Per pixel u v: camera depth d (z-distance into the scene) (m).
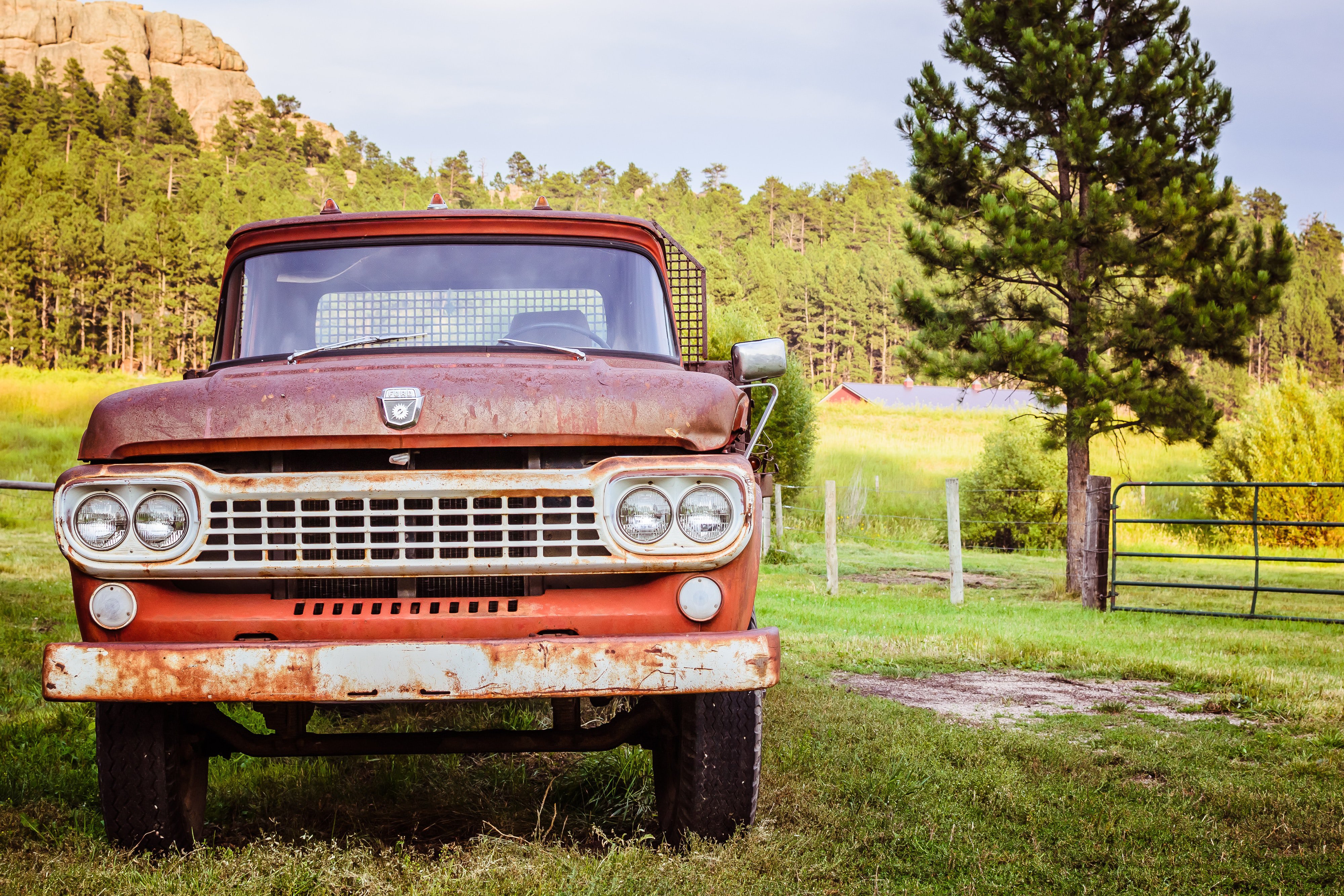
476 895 3.30
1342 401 28.58
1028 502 27.41
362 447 3.39
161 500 3.35
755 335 29.27
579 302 4.56
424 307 4.50
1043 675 8.22
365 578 3.44
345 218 4.62
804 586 16.73
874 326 133.25
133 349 100.50
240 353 4.54
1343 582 18.73
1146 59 17.66
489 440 3.38
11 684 6.75
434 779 4.85
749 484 3.42
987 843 3.97
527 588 3.46
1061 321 19.25
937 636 10.04
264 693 3.26
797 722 5.89
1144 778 5.07
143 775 3.74
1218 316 17.25
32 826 4.00
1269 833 4.10
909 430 55.91
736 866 3.56
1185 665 8.43
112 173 132.88
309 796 4.60
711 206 190.38
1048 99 18.36
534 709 6.05
